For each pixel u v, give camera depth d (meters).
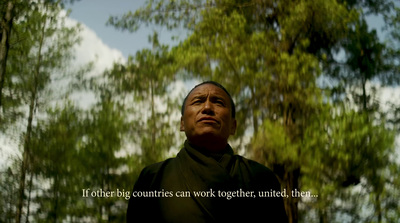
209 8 8.00
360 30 8.07
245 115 7.21
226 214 0.83
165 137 10.35
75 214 9.77
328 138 6.07
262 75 6.98
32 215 9.64
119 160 9.99
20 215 9.06
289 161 6.26
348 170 5.95
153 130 10.46
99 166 9.80
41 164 9.47
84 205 9.79
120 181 9.83
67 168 9.68
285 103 6.89
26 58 9.62
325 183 6.09
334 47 8.48
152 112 10.63
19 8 6.89
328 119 6.15
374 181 6.01
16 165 9.19
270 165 6.47
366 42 8.16
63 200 9.77
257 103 7.15
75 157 9.74
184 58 7.53
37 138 9.45
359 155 5.88
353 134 5.88
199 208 0.82
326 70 8.51
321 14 7.48
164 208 0.85
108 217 9.76
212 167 0.86
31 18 9.02
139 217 0.91
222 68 7.25
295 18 7.47
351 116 6.02
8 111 9.00
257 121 7.06
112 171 9.92
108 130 10.02
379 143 5.88
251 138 6.70
